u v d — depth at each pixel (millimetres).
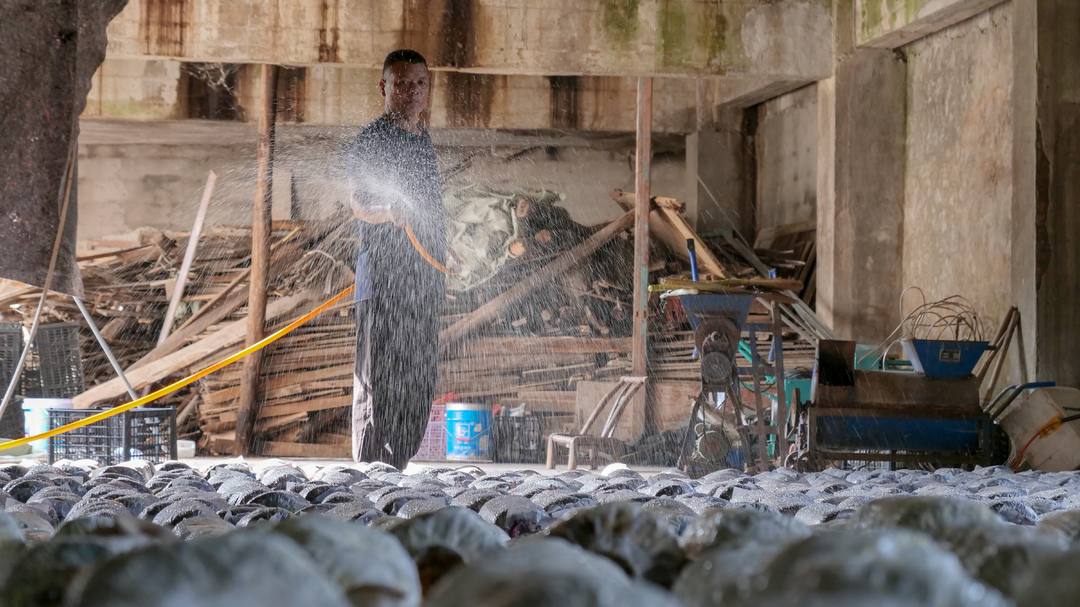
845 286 11930
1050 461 8094
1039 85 9320
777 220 14852
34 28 4238
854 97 11984
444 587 773
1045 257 9281
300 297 13695
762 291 8078
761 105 15195
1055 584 846
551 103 14703
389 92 6816
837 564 685
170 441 7672
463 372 13383
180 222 15164
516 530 2418
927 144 11695
